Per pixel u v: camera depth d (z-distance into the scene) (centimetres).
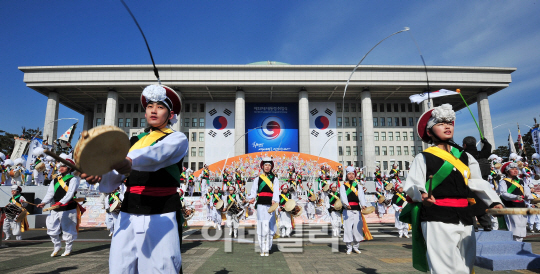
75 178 799
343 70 5262
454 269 286
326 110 5862
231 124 5712
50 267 646
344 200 795
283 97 5784
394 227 1598
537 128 2481
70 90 5331
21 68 5028
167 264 237
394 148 5953
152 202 242
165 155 234
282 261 688
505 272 564
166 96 281
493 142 5369
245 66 5191
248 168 4006
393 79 5272
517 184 856
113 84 5106
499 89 5569
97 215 1928
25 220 1120
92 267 646
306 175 3919
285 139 5672
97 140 174
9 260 730
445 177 300
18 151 2586
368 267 619
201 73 5184
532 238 1072
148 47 307
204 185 2844
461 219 295
